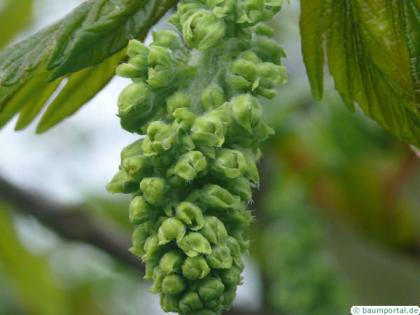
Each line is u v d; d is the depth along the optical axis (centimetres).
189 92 28
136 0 29
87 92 31
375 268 49
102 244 47
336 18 30
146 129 28
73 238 47
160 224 28
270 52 29
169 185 28
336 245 50
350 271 49
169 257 28
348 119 50
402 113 30
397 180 50
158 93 28
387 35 30
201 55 29
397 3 30
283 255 49
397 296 49
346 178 50
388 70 30
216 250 27
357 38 30
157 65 28
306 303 49
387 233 50
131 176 28
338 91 31
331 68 30
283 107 49
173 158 28
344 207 50
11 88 29
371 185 50
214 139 28
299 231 50
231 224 28
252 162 28
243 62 28
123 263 47
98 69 31
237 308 50
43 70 30
